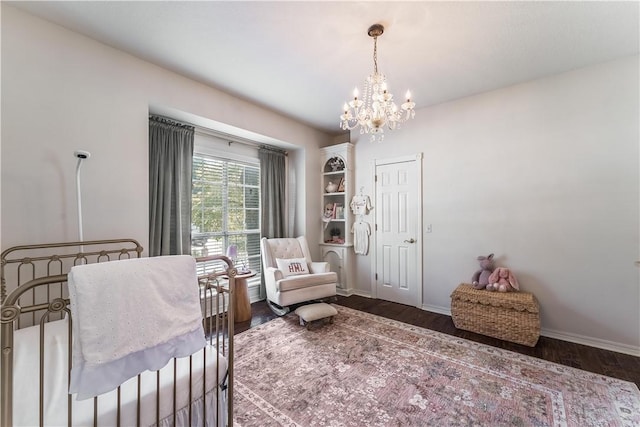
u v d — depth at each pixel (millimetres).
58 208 1912
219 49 2174
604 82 2334
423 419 1515
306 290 3166
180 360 1271
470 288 2838
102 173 2113
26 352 1335
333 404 1637
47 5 1714
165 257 1084
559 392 1739
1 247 1703
